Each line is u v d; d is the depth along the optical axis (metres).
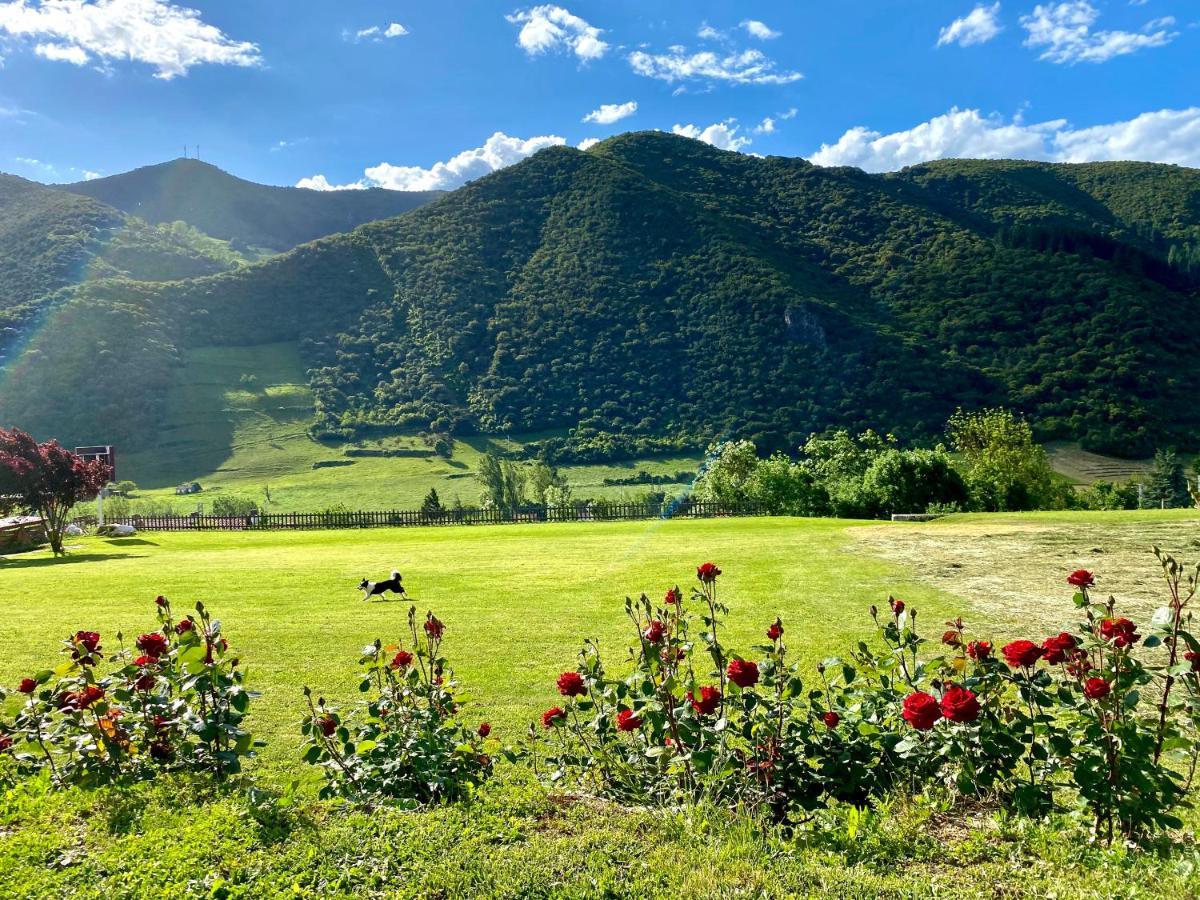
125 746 4.12
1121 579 10.66
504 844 3.30
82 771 4.09
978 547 14.87
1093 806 3.35
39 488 20.89
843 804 3.73
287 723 5.79
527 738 5.07
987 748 3.51
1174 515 20.06
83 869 3.13
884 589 10.54
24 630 9.28
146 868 3.14
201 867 3.14
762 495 34.50
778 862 3.10
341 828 3.43
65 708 4.05
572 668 7.23
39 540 24.55
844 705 4.08
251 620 9.73
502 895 2.92
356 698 6.42
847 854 3.18
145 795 3.80
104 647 8.26
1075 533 16.48
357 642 8.44
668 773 3.89
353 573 14.55
